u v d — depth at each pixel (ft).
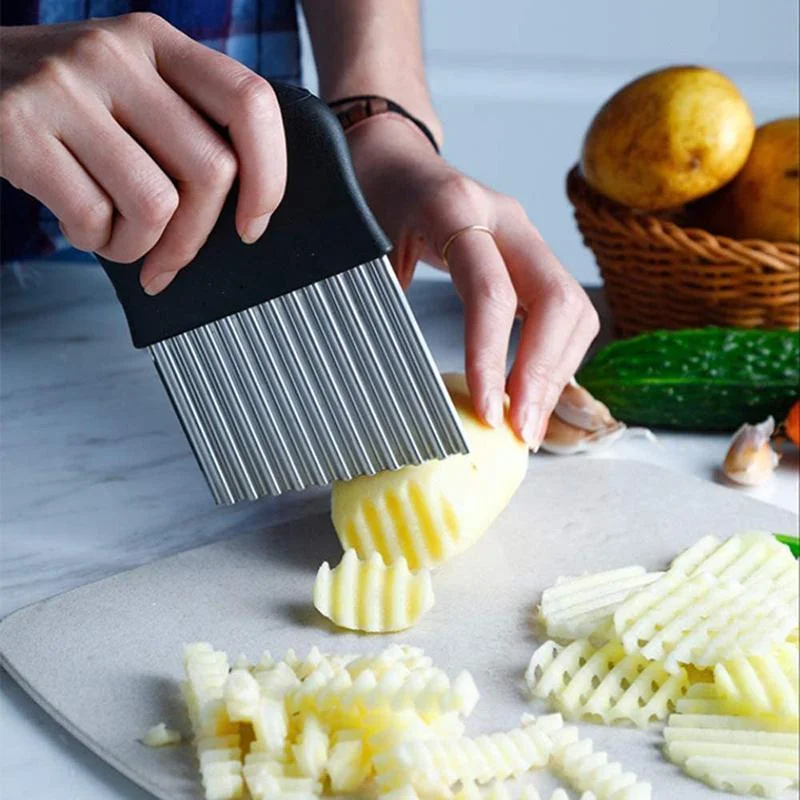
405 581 2.97
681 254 4.09
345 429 2.98
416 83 4.57
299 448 3.02
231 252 2.87
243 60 5.09
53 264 5.09
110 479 3.65
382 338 2.89
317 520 3.37
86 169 2.75
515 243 3.65
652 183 4.07
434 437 2.95
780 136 4.08
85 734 2.57
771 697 2.57
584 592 3.00
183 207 2.79
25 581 3.17
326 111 2.77
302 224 2.81
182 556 3.21
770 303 4.12
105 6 4.83
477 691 2.61
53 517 3.46
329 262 2.81
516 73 7.68
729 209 4.16
